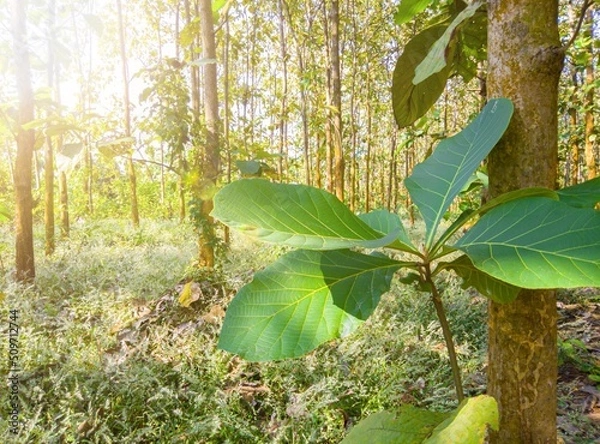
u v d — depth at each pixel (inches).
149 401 93.8
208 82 188.4
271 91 492.1
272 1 350.3
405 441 21.6
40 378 102.5
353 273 24.9
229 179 187.5
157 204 582.9
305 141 304.5
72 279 191.8
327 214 21.5
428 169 28.7
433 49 33.1
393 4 354.6
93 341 120.9
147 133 185.5
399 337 117.7
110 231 379.6
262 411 97.5
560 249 19.0
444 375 105.2
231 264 201.9
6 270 206.7
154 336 126.0
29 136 163.5
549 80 27.0
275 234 20.3
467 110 410.3
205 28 187.0
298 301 23.9
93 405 92.4
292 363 105.0
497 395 28.6
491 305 29.3
